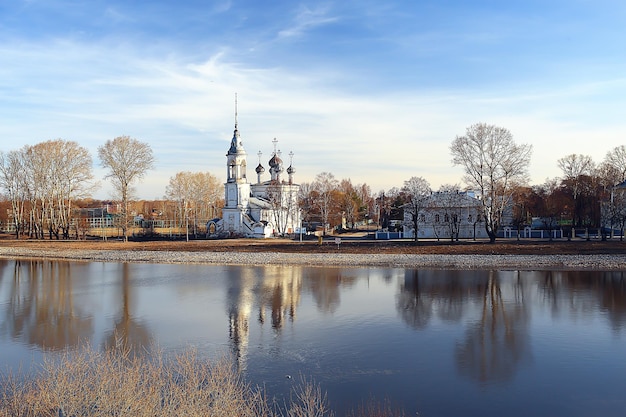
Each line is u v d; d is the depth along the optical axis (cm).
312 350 2989
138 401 1880
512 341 3145
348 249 7906
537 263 6412
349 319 3734
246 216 11506
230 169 11756
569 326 3481
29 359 2886
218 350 3003
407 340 3189
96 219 14938
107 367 2238
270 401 2253
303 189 14000
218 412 1867
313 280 5572
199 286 5231
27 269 6850
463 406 2222
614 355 2870
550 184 13412
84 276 6084
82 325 3659
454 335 3294
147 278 5856
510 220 11012
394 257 7069
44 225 12181
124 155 9919
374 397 2309
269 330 3441
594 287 4909
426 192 10312
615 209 8588
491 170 7869
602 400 2281
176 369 2522
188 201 15012
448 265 6525
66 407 1923
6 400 2148
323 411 2159
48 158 10725
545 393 2358
